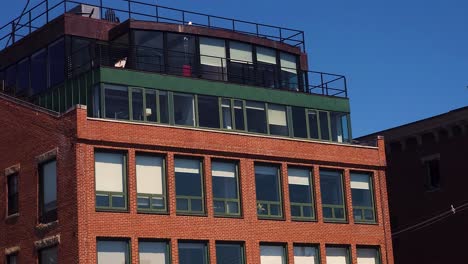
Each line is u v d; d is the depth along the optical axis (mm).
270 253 48875
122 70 46312
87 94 46375
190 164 47000
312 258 50406
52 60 50625
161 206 45406
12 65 53594
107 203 43656
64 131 44188
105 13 53750
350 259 51750
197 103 48281
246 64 53406
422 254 61156
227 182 48156
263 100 50906
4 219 47719
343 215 52312
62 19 50312
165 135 46094
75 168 43000
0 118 49250
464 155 59000
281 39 56469
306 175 51438
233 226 47500
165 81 47500
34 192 45750
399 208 63125
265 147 49719
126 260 43750
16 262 46625
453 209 57562
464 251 58375
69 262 42656
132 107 46094
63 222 43438
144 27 49750
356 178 53562
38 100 50031
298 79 56125
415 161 62406
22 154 47125
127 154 44719
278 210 49688
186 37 51250
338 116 54281
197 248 46281
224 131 48375
